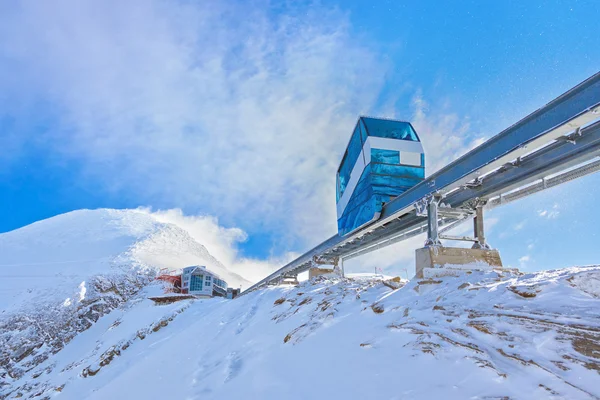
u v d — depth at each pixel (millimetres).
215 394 7105
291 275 36344
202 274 66500
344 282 14070
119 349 24453
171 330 25484
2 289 88000
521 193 12320
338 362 6238
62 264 108938
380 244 22141
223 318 18125
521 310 5785
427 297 8258
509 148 9578
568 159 9625
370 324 7805
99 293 87938
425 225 16953
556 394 3770
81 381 21625
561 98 8180
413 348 5680
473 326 5750
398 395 4512
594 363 4035
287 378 6398
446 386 4418
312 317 10023
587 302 5398
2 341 61875
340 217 20891
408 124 17109
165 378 10734
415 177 16172
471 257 11695
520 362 4477
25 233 142000
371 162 15984
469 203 13227
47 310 75500
